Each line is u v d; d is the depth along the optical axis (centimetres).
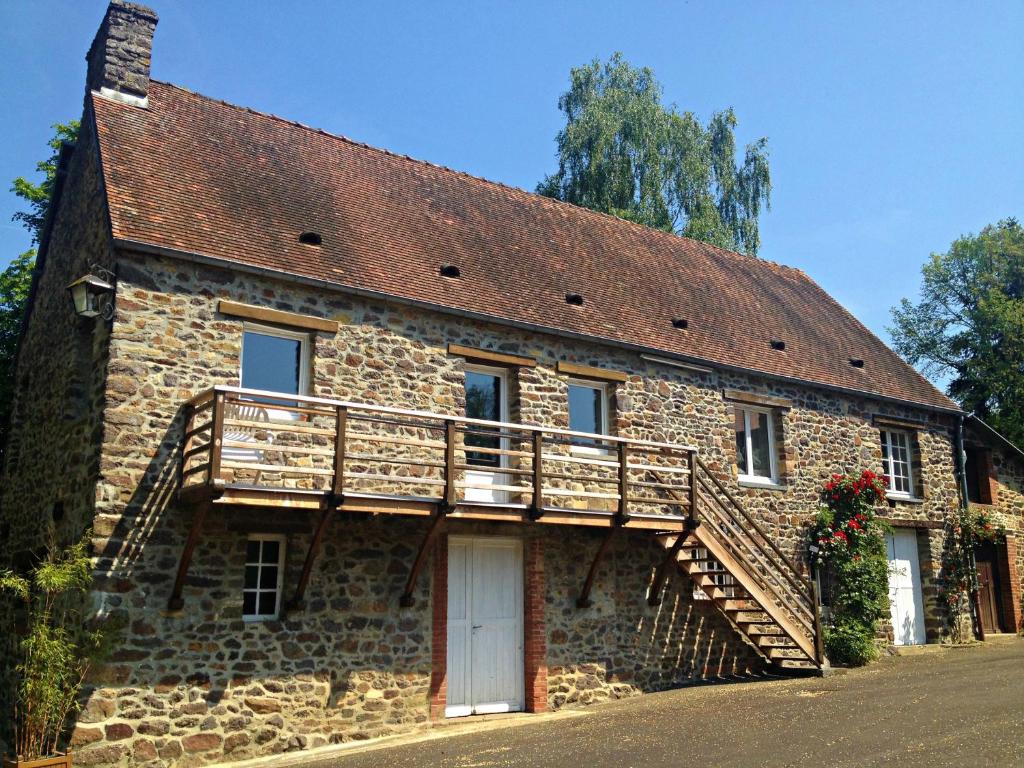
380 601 1072
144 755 888
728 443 1458
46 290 1295
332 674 1020
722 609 1363
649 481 1342
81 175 1230
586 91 2828
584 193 2700
